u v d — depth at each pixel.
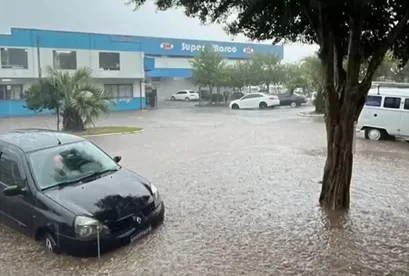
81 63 33.44
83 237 4.98
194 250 5.38
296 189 8.40
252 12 6.28
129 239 5.40
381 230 6.04
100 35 34.19
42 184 5.56
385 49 6.42
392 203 7.38
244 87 45.22
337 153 6.98
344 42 6.93
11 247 5.57
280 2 5.96
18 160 5.90
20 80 31.30
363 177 9.46
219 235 5.90
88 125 21.89
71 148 6.40
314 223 6.37
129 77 35.81
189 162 11.56
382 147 14.18
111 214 5.23
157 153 13.28
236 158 12.10
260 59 43.28
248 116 27.55
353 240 5.66
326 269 4.79
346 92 6.73
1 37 30.17
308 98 38.66
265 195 7.98
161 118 26.97
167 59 50.50
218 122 23.64
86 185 5.66
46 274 4.79
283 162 11.38
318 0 5.55
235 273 4.73
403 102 15.17
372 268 4.80
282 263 4.97
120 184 5.84
